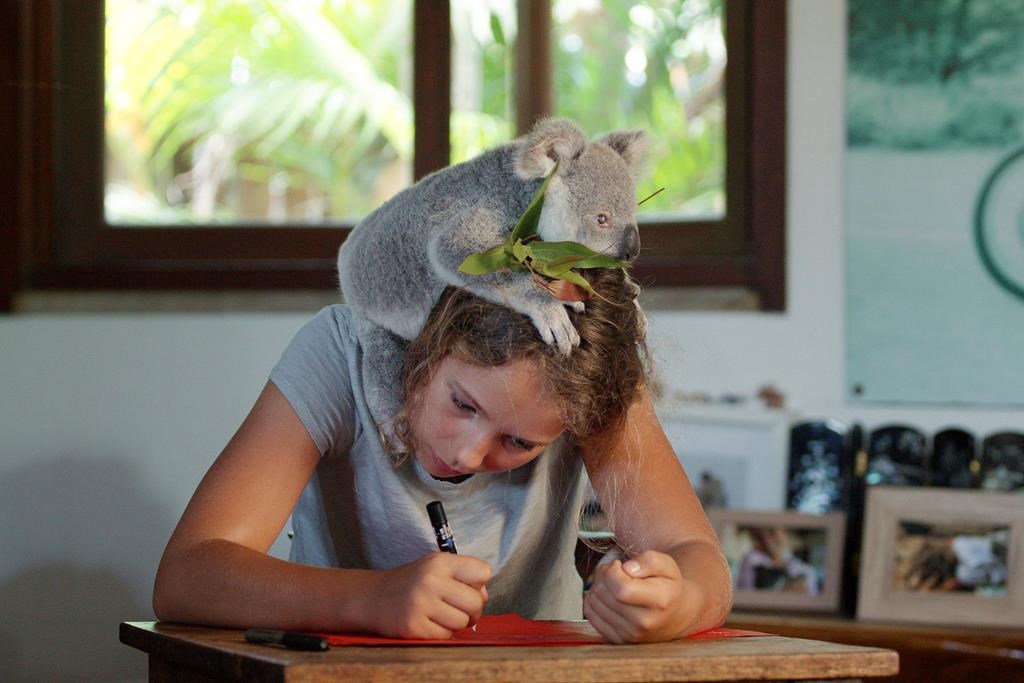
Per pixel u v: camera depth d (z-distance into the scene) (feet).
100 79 9.20
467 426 3.84
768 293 8.45
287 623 3.55
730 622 7.38
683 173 9.04
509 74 9.22
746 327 8.48
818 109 8.52
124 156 9.31
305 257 9.02
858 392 8.35
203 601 3.69
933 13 8.39
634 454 4.28
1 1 8.87
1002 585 7.54
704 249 8.79
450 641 3.35
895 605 7.54
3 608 8.43
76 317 8.66
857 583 7.86
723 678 3.04
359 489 4.30
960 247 8.32
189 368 8.63
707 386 8.48
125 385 8.61
